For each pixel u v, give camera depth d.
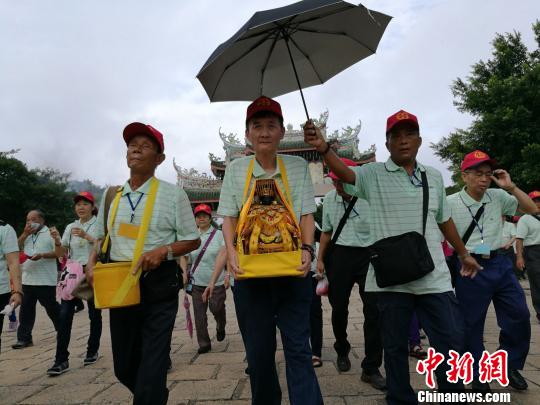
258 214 2.41
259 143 2.57
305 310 2.46
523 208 3.38
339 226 4.05
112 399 3.47
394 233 2.74
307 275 2.51
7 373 4.53
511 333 3.37
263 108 2.58
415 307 2.74
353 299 9.63
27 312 6.02
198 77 2.71
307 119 2.60
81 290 2.91
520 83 13.93
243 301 2.45
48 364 4.85
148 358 2.41
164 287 2.60
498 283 3.42
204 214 5.42
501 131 14.00
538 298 6.02
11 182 36.38
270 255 2.32
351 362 4.36
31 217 6.18
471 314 3.42
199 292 5.24
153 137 2.78
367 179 2.86
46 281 6.02
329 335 5.85
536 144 12.95
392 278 2.56
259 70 3.06
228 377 3.95
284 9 2.30
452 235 2.99
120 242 2.67
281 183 2.58
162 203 2.73
